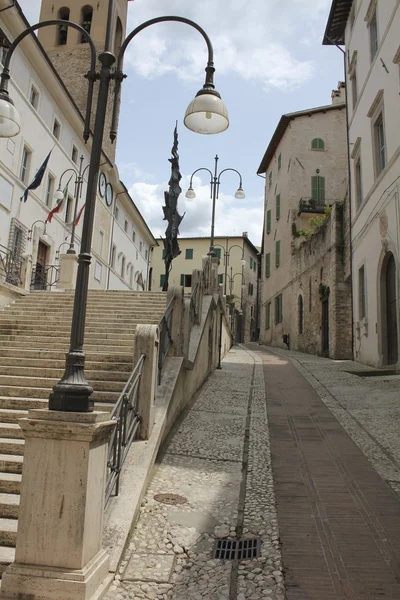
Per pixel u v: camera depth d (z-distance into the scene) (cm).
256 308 6006
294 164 3391
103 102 454
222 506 532
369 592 379
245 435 789
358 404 999
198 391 1132
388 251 1528
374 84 1730
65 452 383
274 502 539
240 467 648
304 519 499
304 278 2806
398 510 516
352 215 1991
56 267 2273
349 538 460
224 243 5606
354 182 1977
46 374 826
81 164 2655
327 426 841
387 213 1520
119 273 3619
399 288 1408
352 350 1941
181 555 440
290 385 1275
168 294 913
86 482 379
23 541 376
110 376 798
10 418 671
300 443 747
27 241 2034
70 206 2573
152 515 508
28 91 2034
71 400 395
